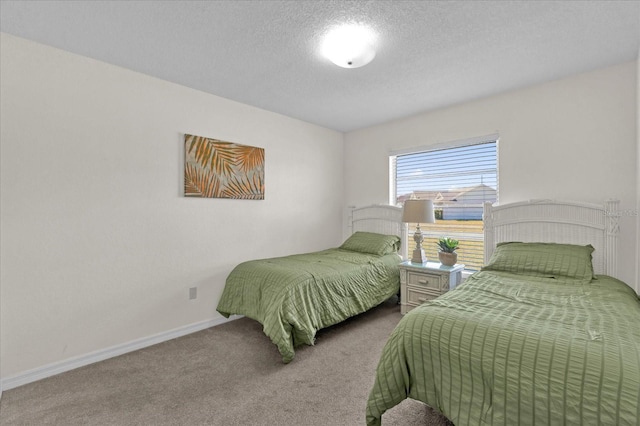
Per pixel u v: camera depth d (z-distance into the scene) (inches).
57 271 87.0
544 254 95.6
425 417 66.2
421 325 57.8
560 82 109.0
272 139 143.2
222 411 68.8
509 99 120.0
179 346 102.7
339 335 109.1
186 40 83.4
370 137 167.6
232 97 125.0
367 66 98.1
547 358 44.6
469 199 134.4
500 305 63.1
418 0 67.2
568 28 77.9
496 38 82.4
